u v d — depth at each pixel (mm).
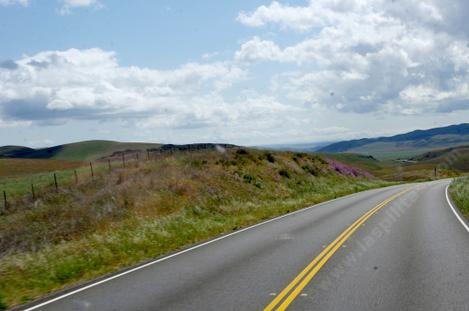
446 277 9734
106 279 10586
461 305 7797
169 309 7957
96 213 25000
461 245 13539
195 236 17734
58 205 30156
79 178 40156
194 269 11250
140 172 34656
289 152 53938
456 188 37625
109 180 34281
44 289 10117
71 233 22734
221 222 21969
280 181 40250
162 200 26391
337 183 49156
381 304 7910
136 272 11234
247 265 11430
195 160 38812
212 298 8523
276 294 8641
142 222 20453
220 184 32750
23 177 52969
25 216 28781
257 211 26297
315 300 8195
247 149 47375
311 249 13430
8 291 9914
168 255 13531
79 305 8477
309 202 32094
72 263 12352
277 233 17234
